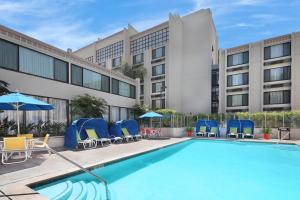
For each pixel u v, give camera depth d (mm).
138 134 18734
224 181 8180
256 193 7012
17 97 8828
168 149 15016
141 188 7289
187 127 23797
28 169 7477
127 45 41938
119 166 9797
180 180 8227
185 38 36000
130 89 25156
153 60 38781
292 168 10219
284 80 27656
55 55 14984
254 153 14133
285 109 27422
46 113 14359
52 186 6496
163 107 36875
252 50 30047
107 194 6359
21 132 11609
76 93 16781
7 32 11820
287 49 27641
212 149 15797
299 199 6566
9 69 11844
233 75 31625
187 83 35344
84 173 7805
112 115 21609
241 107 30672
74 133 12680
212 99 34250
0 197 5016
